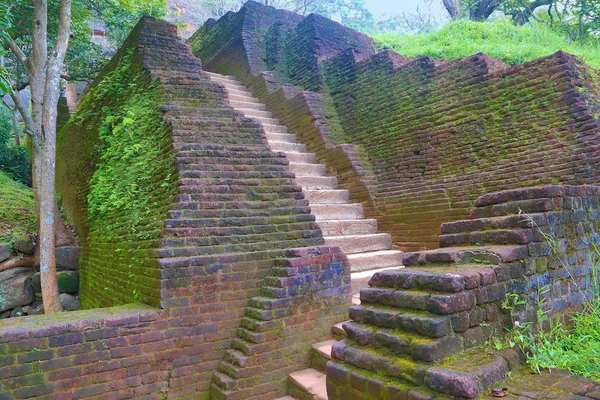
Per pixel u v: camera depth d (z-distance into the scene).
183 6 21.58
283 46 9.90
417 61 7.00
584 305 3.33
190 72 6.33
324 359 4.15
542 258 3.04
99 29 16.20
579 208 3.46
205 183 4.54
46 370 3.45
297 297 4.32
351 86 8.09
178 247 4.14
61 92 12.89
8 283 7.14
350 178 7.12
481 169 5.74
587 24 11.72
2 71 5.03
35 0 6.19
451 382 2.12
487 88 6.00
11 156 12.41
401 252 6.17
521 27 11.84
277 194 4.96
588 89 5.38
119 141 6.12
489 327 2.60
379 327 2.67
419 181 6.42
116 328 3.73
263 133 5.54
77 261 8.07
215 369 4.16
